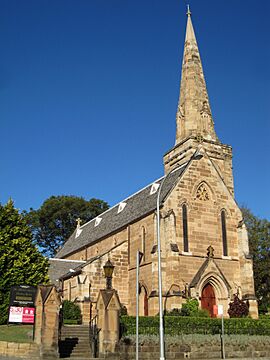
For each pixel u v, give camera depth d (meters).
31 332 31.83
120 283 47.81
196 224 44.38
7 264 39.88
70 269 58.50
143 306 44.12
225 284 42.47
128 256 48.94
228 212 46.66
